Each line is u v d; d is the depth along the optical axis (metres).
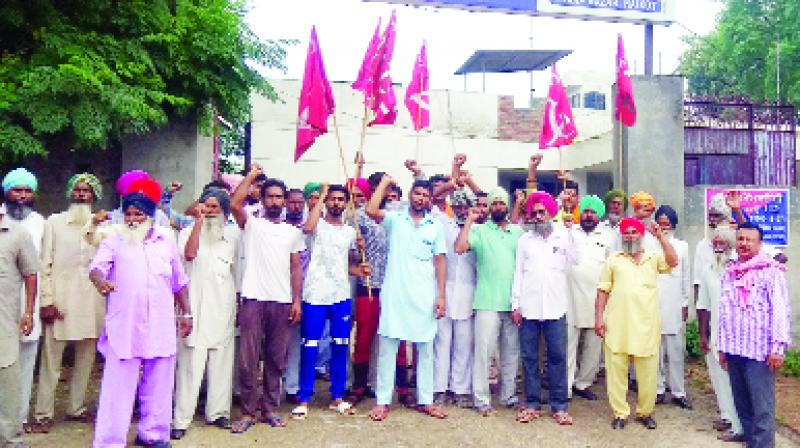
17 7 6.98
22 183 5.00
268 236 5.42
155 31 7.56
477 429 5.54
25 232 4.77
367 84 6.31
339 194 5.77
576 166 16.92
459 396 6.26
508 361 6.15
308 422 5.59
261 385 6.45
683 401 6.43
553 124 7.68
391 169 16.28
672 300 6.42
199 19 7.54
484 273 6.03
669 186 8.45
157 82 7.31
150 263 4.70
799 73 22.53
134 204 4.66
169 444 4.92
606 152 15.23
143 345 4.64
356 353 6.22
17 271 4.73
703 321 5.90
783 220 8.30
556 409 5.84
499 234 6.07
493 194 6.12
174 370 5.10
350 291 6.02
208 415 5.37
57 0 7.22
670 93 8.53
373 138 16.16
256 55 7.95
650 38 9.84
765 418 4.96
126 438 4.72
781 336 4.87
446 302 6.12
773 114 9.05
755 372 4.99
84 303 5.40
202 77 7.62
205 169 9.28
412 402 6.12
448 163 16.81
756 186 8.36
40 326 5.18
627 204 7.27
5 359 4.61
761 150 8.99
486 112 17.30
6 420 4.64
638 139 8.46
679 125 8.52
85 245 5.43
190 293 5.24
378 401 5.77
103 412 4.59
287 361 6.09
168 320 4.79
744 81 25.27
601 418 5.97
